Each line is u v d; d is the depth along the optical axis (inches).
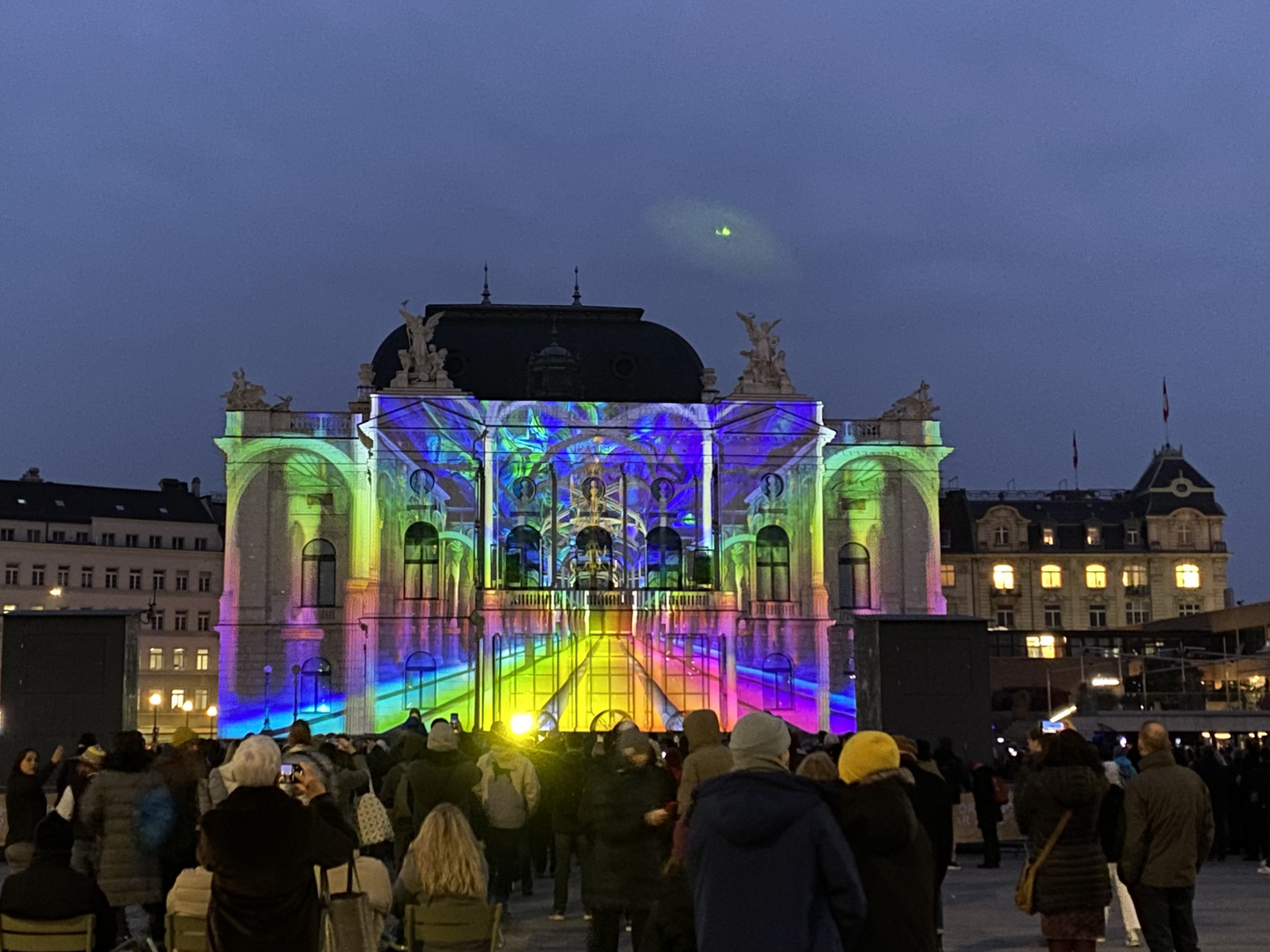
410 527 3508.9
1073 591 5088.6
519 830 1139.3
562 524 3538.4
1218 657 3993.6
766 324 3646.7
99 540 5132.9
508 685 3412.9
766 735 469.4
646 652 3447.3
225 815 511.2
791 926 430.6
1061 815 674.8
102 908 605.6
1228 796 1585.9
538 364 3722.9
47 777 1188.5
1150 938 751.1
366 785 1131.9
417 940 590.2
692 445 3565.5
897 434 3698.3
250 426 3553.2
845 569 3668.8
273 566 3526.1
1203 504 5147.6
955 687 1839.3
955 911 1147.9
